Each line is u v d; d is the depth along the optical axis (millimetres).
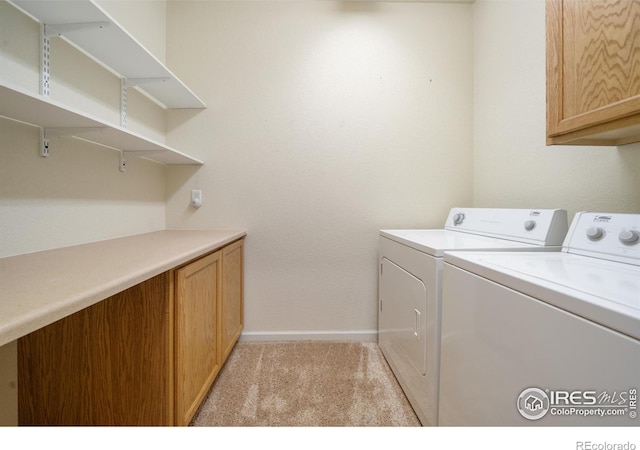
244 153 2166
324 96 2170
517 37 1774
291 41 2152
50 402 1113
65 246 1320
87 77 1453
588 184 1360
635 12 832
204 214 2164
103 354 1104
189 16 2131
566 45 1062
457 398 1029
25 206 1146
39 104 930
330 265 2209
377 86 2182
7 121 1075
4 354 917
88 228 1456
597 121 946
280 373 1763
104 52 1444
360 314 2219
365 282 2217
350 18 2166
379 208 2203
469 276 965
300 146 2174
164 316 1084
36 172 1185
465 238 1575
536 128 1646
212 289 1504
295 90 2162
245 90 2154
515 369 746
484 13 2076
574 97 1032
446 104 2201
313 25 2154
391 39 2178
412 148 2199
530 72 1683
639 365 482
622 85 867
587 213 1126
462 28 2197
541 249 1209
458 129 2211
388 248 1873
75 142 1371
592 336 556
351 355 1986
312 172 2184
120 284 768
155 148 1670
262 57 2152
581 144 1179
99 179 1525
